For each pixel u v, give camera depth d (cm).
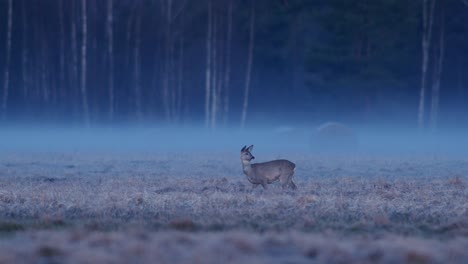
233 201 2403
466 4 8394
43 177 3522
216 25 8981
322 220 2116
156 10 9669
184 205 2342
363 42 8731
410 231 1938
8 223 2027
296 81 9506
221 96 9612
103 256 1445
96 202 2386
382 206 2294
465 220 2053
